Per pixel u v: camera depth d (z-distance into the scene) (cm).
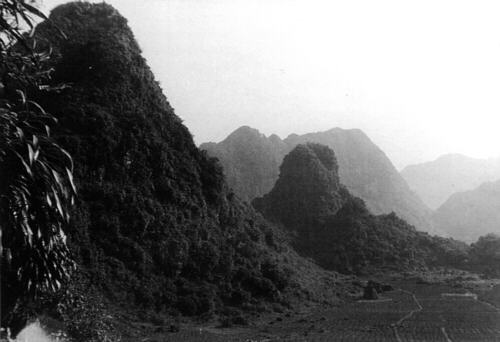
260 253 7794
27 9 904
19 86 999
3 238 969
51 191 977
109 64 6725
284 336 5088
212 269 6506
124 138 5975
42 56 1026
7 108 947
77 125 5700
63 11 7619
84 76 6644
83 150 5469
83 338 2044
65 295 2030
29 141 913
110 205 5506
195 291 5922
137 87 7000
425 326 5650
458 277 9800
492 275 10050
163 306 5459
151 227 5853
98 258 5116
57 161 1032
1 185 904
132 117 6331
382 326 5672
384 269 10419
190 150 7300
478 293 8338
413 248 11250
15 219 952
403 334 5197
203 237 6638
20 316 1355
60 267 1128
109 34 7231
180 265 5972
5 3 873
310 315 6575
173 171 6588
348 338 4988
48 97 6234
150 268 5647
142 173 6116
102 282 4947
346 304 7644
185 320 5472
